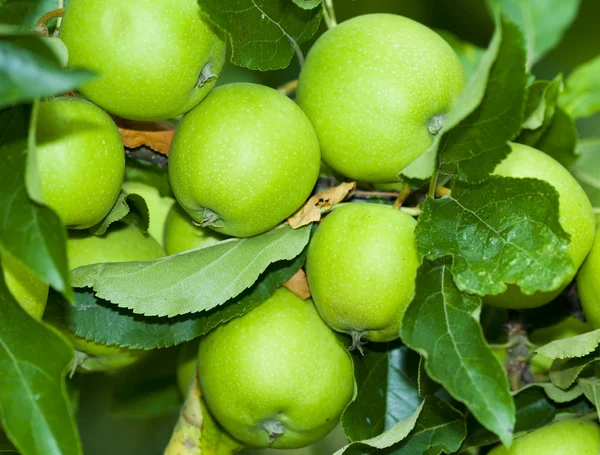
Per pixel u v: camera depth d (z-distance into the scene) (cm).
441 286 55
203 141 57
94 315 60
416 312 54
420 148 59
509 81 54
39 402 50
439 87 58
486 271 56
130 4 56
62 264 48
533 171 59
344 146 59
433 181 58
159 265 59
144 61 56
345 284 57
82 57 56
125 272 59
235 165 57
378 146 59
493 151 56
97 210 57
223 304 60
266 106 58
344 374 61
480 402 52
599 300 61
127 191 62
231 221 59
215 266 59
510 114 54
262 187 57
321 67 59
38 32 57
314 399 61
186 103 58
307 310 61
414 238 56
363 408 61
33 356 50
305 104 60
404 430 58
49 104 56
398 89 58
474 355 53
